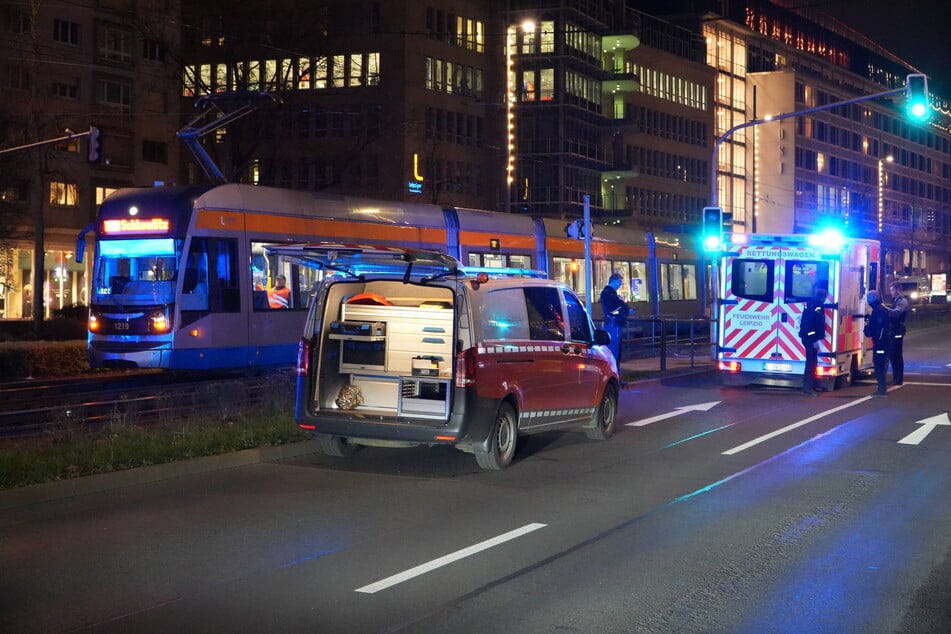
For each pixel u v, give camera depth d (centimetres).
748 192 10181
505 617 657
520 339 1252
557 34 7300
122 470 1103
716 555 821
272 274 2323
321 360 1209
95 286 2220
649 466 1251
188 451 1203
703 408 1878
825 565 793
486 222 2986
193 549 826
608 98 8200
